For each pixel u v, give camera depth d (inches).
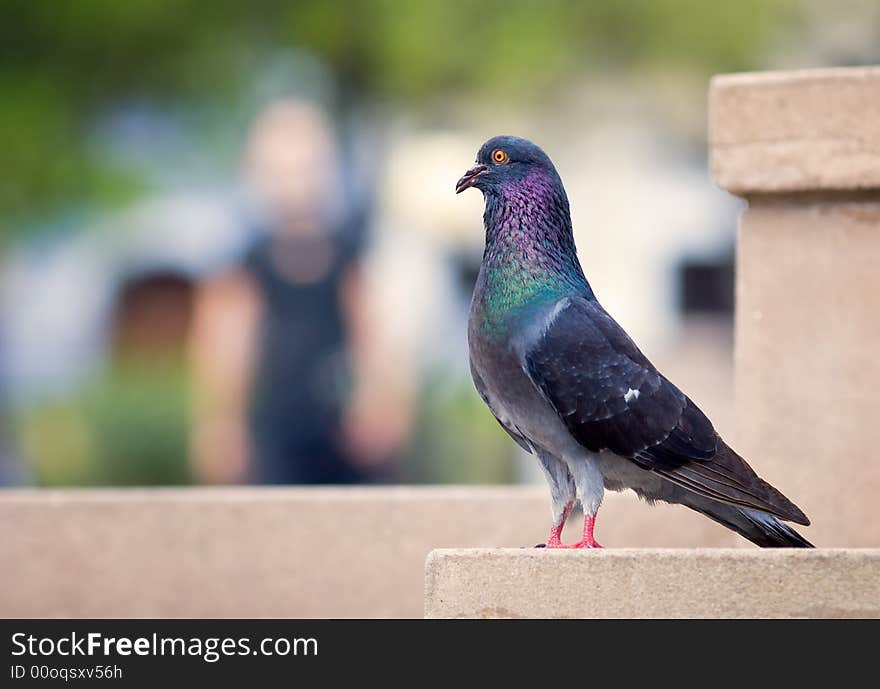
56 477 791.1
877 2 826.2
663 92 896.9
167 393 810.2
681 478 264.8
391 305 812.0
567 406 266.4
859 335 302.7
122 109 819.4
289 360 556.1
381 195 829.2
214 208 866.8
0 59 761.0
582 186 964.0
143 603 341.1
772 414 307.6
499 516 333.7
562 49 790.5
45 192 778.8
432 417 788.0
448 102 852.6
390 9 774.5
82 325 856.9
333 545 337.1
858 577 218.5
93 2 747.4
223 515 339.6
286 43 785.6
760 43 805.2
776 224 307.1
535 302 270.4
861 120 296.4
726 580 219.5
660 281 962.1
